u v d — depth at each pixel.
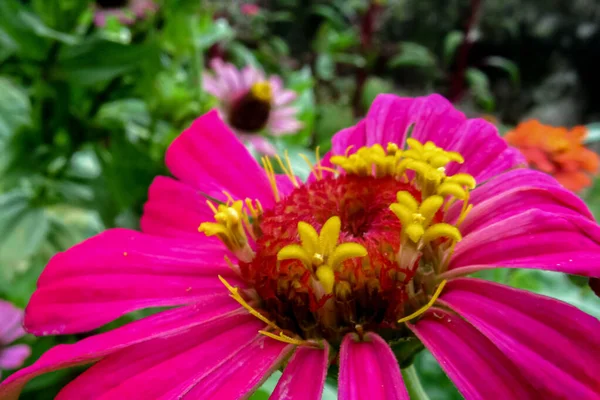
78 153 0.19
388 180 0.08
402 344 0.07
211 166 0.09
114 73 0.15
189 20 0.18
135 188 0.16
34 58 0.16
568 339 0.05
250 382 0.06
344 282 0.06
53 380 0.14
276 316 0.07
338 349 0.07
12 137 0.16
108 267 0.07
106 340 0.06
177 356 0.06
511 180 0.08
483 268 0.06
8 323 0.15
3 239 0.17
